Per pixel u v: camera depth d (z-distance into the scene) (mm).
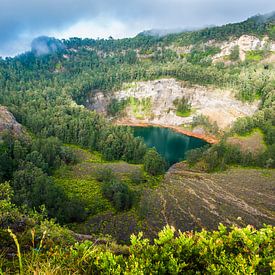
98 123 139500
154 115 198000
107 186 75312
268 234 9906
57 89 181375
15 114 122125
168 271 8906
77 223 61688
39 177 66812
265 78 171875
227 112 174750
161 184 90750
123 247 13859
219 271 8508
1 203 14586
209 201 77875
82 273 8812
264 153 110625
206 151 119250
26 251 10812
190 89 193375
